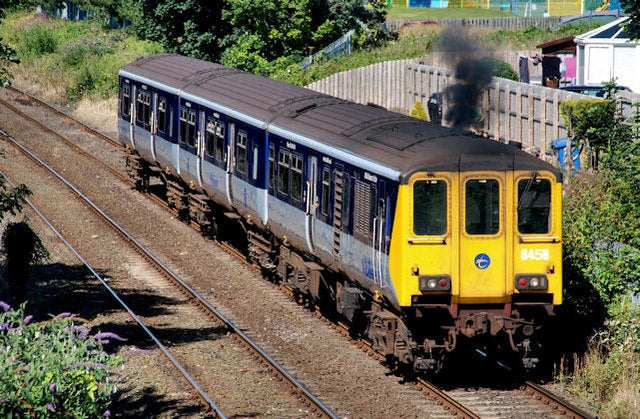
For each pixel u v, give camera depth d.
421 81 123.00
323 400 48.06
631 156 57.88
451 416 46.38
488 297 48.91
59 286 68.06
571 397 49.03
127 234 81.19
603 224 57.03
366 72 132.25
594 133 72.81
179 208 87.88
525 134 95.06
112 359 40.41
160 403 47.03
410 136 52.59
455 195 48.09
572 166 75.19
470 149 48.59
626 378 48.28
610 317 54.56
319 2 157.12
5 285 64.56
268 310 63.75
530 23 183.00
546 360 54.06
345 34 156.38
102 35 179.75
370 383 50.81
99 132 124.81
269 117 67.75
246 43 146.12
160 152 89.94
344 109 63.81
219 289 68.44
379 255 50.62
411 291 48.31
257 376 51.56
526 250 48.97
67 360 37.41
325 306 63.75
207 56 153.62
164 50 161.25
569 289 58.28
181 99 84.69
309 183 60.44
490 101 102.31
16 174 103.31
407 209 47.94
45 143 119.75
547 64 126.56
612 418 45.25
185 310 63.66
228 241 82.44
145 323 60.16
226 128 74.69
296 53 150.75
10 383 34.81
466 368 53.62
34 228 82.81
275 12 151.00
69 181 101.81
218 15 154.62
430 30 169.62
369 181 51.84
